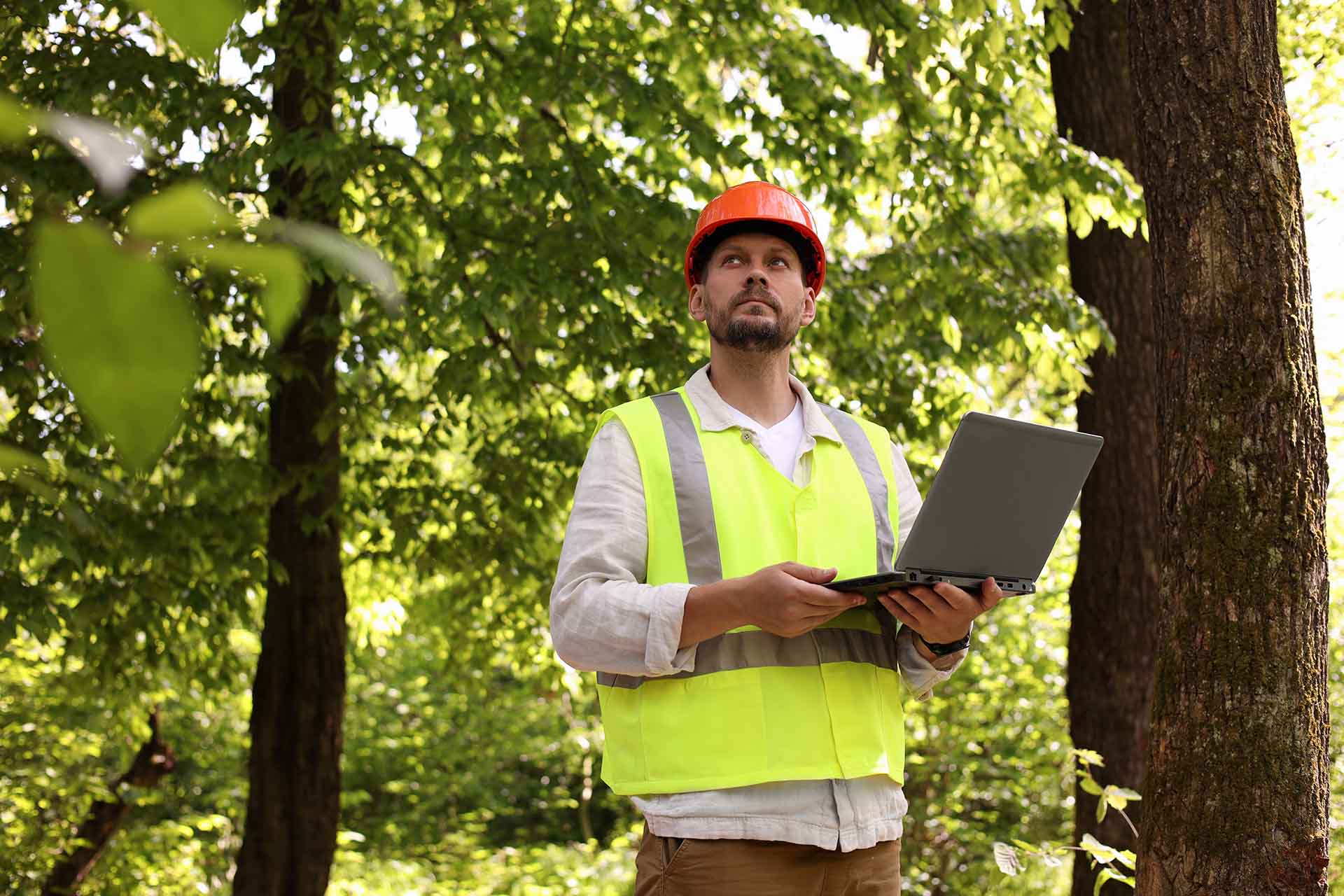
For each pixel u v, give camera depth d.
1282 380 2.04
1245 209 2.09
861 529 2.02
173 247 0.31
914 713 10.95
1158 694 2.09
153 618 6.58
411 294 5.98
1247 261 2.07
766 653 1.84
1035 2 5.39
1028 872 9.41
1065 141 5.69
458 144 5.95
